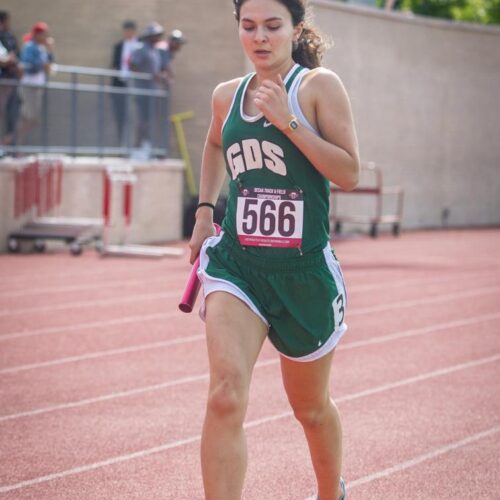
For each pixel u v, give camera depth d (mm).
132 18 69750
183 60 69688
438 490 17484
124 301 38531
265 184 13664
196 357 28375
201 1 69438
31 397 23547
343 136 13391
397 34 80562
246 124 13594
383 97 79688
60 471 18141
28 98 54625
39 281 43719
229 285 13430
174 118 69062
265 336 13773
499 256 60969
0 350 28922
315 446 14664
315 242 13742
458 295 42438
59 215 57281
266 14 13547
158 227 64062
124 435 20484
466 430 21359
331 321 13898
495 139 92125
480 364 28203
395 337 32156
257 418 21969
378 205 73125
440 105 86125
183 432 20750
